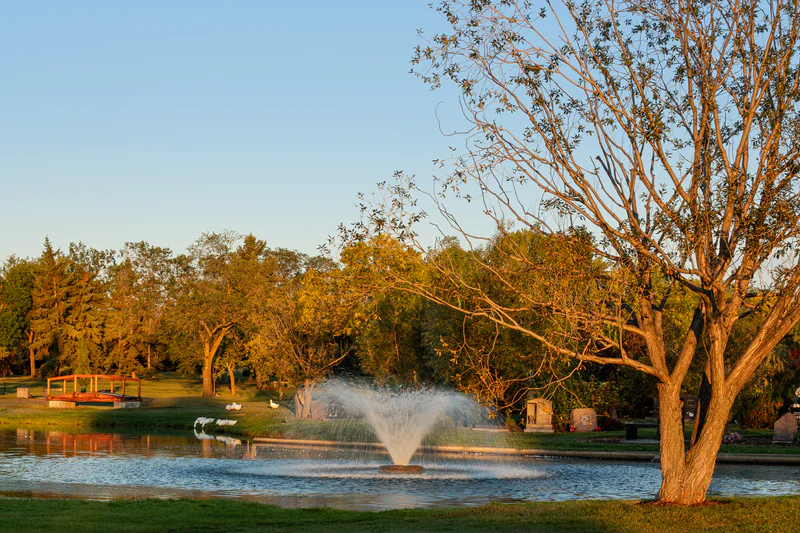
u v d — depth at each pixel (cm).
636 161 1578
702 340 1695
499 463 2908
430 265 1734
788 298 1552
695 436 1661
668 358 3809
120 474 2462
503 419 4247
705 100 1550
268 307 5209
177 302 7919
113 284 10262
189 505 1692
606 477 2486
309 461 2897
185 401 7019
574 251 1580
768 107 1586
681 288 1786
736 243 1555
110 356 9638
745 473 2555
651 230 1588
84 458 2977
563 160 1584
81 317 9856
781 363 4162
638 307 1689
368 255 1683
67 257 11700
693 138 1583
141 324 9469
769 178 1532
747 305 1684
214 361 8300
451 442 3491
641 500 1695
